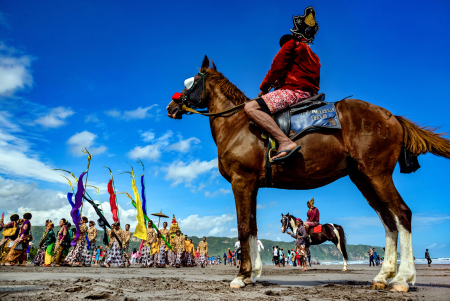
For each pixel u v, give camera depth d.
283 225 14.09
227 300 2.59
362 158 3.55
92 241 14.33
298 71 4.07
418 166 3.72
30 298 2.56
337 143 3.65
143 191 15.62
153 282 4.32
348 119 3.67
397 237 3.71
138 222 15.18
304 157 3.68
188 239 21.92
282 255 26.75
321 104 3.83
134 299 2.59
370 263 28.19
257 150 3.88
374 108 3.71
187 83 4.76
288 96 3.85
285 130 3.73
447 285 4.07
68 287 3.30
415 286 3.72
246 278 3.73
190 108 4.74
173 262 16.94
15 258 11.42
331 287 3.71
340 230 11.84
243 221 3.82
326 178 3.79
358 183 4.02
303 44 4.10
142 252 15.84
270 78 4.17
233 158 3.95
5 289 3.21
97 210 14.27
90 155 14.29
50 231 13.04
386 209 3.82
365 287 3.69
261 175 3.91
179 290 3.35
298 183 3.86
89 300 2.52
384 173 3.51
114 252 14.25
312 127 3.68
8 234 11.96
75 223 13.36
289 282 4.95
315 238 12.09
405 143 3.66
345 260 11.63
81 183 13.89
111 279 4.86
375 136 3.54
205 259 22.75
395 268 3.60
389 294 2.93
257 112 3.79
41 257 12.84
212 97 4.59
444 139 3.55
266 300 2.60
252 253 4.12
